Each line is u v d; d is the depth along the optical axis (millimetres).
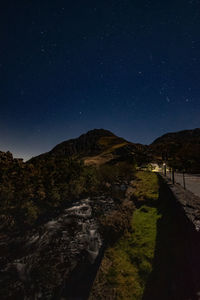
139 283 5141
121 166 33594
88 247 7848
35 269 6574
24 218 10328
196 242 4555
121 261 6379
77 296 5176
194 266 4035
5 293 5496
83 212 12570
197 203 8492
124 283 5270
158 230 8242
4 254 7504
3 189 9992
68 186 15125
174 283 4363
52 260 7012
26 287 5699
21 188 11031
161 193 15664
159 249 6516
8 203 10094
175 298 3799
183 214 6957
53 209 12492
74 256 7281
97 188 19266
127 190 19656
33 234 9227
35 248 7980
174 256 5559
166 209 10852
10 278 6145
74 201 14852
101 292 5113
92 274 5996
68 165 16594
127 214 10812
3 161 11500
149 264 5840
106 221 9641
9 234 9047
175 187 13688
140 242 7355
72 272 6254
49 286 5711
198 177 29328
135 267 5887
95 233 9250
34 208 11039
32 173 12602
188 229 5676
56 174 14578
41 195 11945
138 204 13336
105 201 15508
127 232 8406
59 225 10391
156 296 4359
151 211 11328
